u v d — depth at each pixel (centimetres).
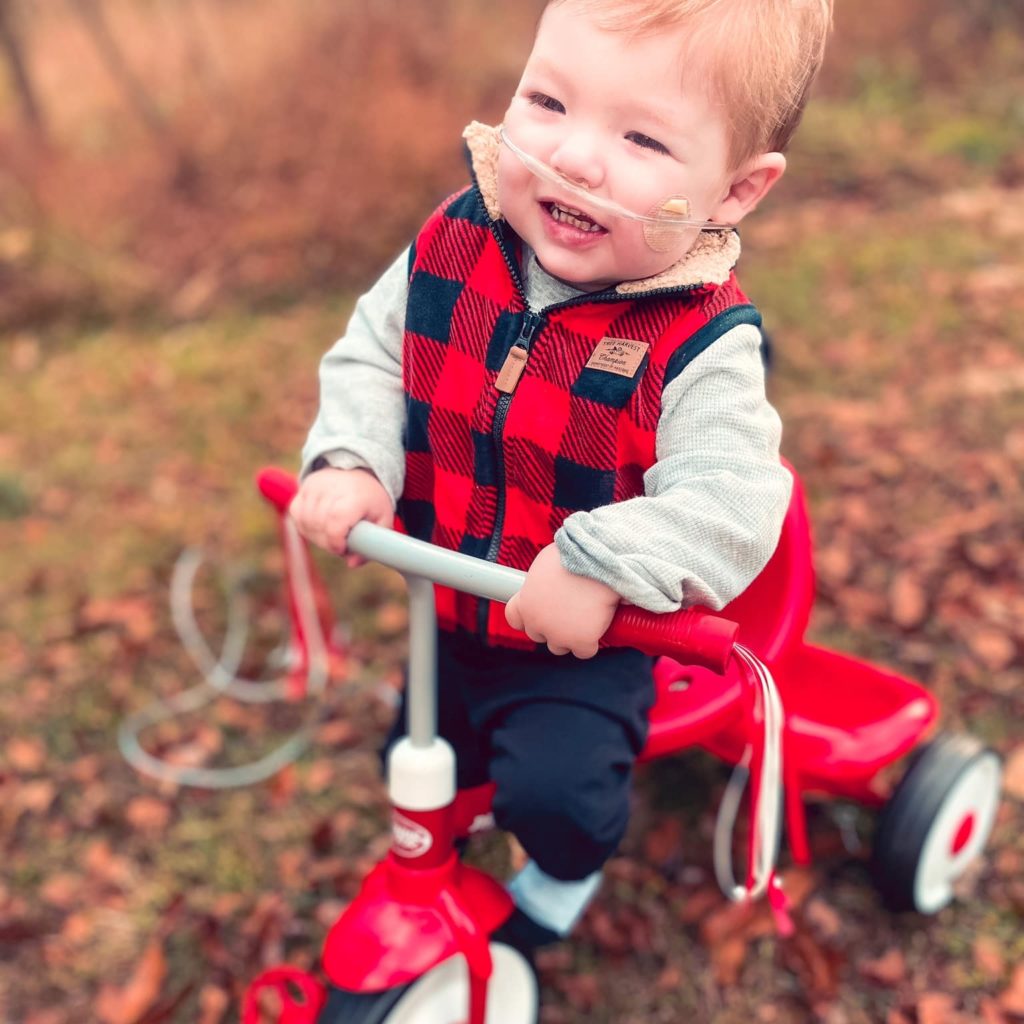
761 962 187
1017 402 341
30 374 426
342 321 447
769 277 441
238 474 342
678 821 212
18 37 555
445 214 132
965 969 183
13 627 278
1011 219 483
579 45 110
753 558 114
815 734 184
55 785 231
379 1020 133
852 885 199
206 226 514
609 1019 179
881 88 646
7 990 189
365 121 523
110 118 598
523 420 126
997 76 654
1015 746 221
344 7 568
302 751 237
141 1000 186
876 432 330
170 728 246
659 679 163
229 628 274
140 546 308
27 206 505
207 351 431
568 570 110
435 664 133
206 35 608
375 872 144
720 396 117
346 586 283
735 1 109
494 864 205
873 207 514
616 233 113
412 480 142
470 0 619
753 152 115
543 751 134
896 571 273
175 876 210
